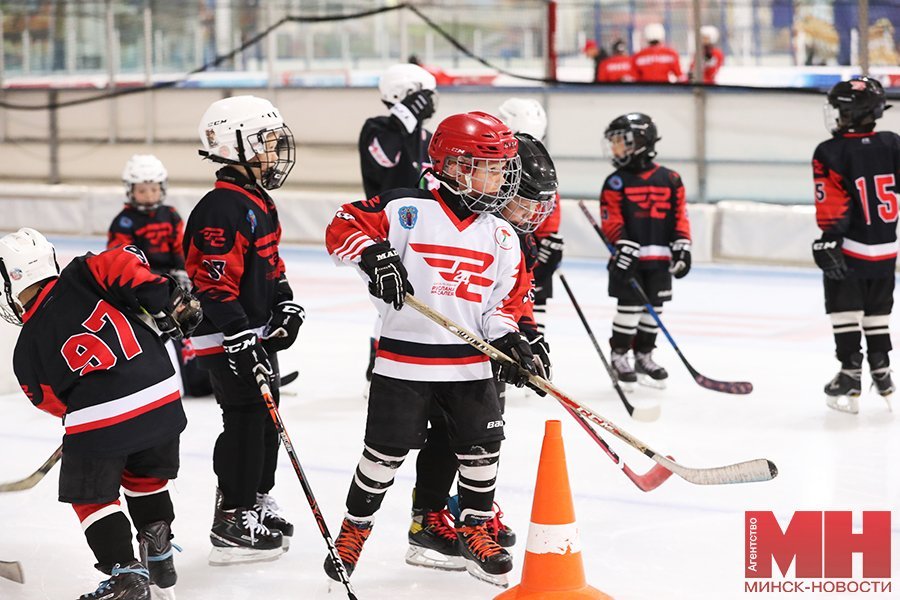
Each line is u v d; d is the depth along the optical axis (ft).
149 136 77.71
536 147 20.21
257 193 20.12
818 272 58.90
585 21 69.77
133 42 77.20
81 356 16.85
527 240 21.42
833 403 31.68
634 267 33.99
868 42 61.77
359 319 47.19
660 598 18.34
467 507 18.80
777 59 64.28
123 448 16.90
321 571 19.85
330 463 26.50
